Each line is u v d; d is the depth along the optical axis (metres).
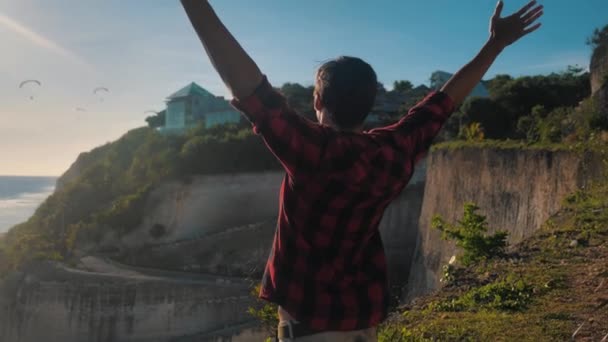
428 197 30.97
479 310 7.65
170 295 34.34
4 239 56.62
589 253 9.57
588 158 17.50
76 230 51.88
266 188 51.47
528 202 20.78
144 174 56.97
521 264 9.48
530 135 28.56
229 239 45.97
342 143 2.19
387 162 2.25
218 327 33.41
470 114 42.62
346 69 2.31
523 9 2.88
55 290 35.62
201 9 2.08
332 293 2.29
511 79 45.44
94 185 59.50
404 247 40.19
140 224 51.91
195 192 52.34
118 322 34.31
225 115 70.31
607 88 22.36
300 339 2.32
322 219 2.21
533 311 7.31
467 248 11.66
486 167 24.20
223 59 2.11
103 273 41.41
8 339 36.78
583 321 6.73
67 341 34.78
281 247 2.37
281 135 2.11
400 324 7.45
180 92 79.00
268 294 2.40
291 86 52.50
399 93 64.00
